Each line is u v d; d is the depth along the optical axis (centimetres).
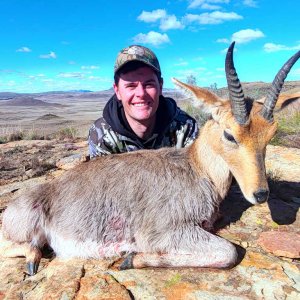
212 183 98
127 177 99
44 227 101
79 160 181
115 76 115
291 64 85
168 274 86
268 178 133
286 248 90
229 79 86
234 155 90
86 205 99
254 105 92
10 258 100
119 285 82
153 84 111
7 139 324
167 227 92
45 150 236
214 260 85
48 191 105
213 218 101
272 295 77
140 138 122
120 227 96
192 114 264
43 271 92
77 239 98
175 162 101
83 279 85
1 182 162
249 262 88
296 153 177
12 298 81
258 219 108
